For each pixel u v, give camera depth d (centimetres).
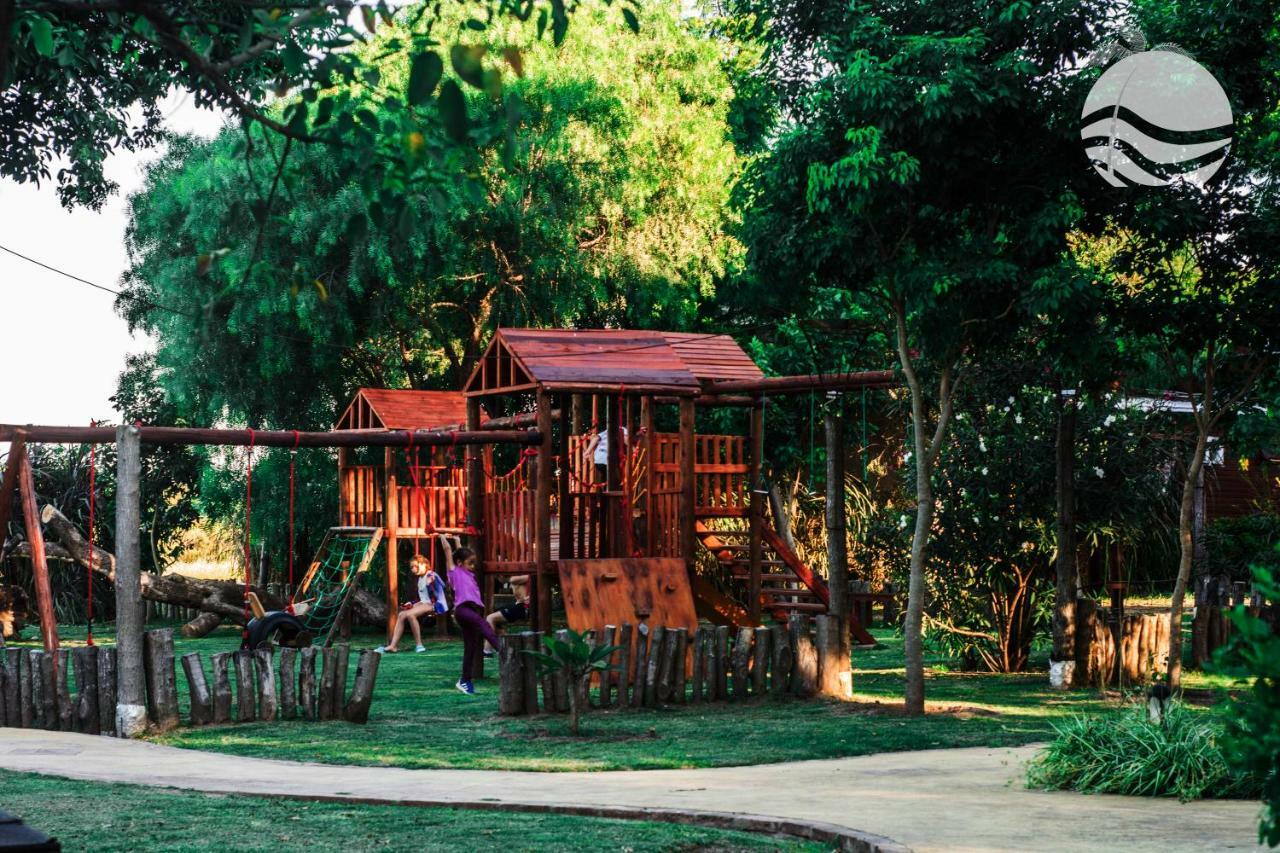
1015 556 1909
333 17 525
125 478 1361
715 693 1581
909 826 756
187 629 2681
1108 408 1881
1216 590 2192
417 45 510
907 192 1373
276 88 523
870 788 938
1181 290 1503
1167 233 1414
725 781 991
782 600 2358
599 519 2142
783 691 1619
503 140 500
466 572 1709
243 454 3123
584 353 2067
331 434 1655
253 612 2064
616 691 1611
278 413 3125
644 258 3030
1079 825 762
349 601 2500
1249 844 694
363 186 525
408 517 2616
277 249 2678
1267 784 400
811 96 1426
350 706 1409
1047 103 1357
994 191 1400
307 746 1231
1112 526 1959
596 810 814
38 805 830
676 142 3123
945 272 1352
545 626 2008
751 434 2186
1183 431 1927
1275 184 1452
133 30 568
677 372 2075
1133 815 802
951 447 1917
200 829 741
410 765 1116
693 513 2077
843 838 713
